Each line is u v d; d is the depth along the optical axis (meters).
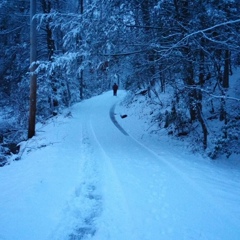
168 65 7.58
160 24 7.71
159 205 4.41
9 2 15.14
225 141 7.92
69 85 19.08
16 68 16.03
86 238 3.48
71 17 7.81
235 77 13.82
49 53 15.47
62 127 12.41
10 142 11.98
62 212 4.14
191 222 3.87
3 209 4.25
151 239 3.44
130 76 8.81
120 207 4.35
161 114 11.70
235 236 3.52
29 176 5.96
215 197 4.71
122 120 14.19
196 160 7.33
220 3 6.82
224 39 7.05
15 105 15.50
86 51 7.38
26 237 3.42
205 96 8.26
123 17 7.39
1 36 16.70
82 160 7.09
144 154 7.79
